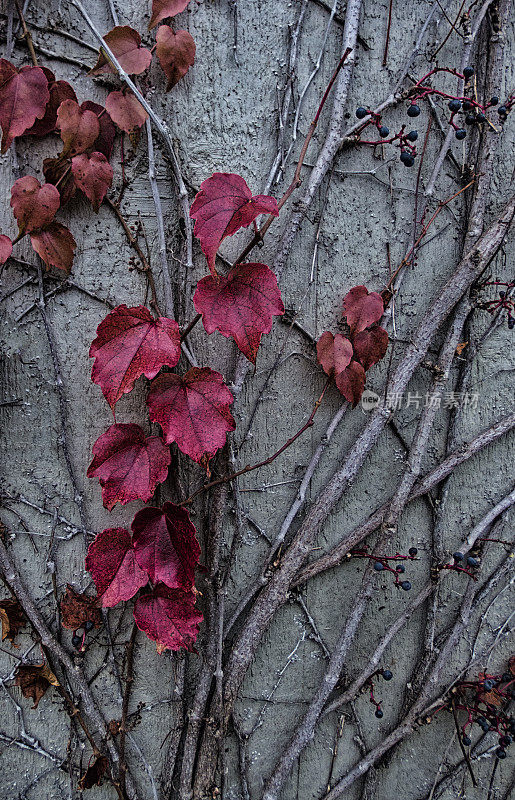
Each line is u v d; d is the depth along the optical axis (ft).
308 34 2.90
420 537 3.09
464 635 3.12
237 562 2.98
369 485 3.04
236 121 2.89
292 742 2.98
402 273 2.99
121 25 2.81
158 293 2.90
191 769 2.91
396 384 2.98
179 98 2.85
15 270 2.85
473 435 3.10
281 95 2.90
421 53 2.97
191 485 2.92
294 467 2.99
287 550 2.96
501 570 3.11
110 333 2.71
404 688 3.09
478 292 3.03
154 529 2.80
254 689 3.00
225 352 2.93
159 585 2.84
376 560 2.95
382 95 2.95
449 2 2.96
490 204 3.05
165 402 2.76
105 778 2.94
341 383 2.92
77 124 2.74
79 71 2.82
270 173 2.90
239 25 2.87
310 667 3.03
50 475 2.91
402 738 3.05
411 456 3.00
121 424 2.79
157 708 2.95
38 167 2.84
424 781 3.10
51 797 2.93
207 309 2.72
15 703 2.91
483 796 3.12
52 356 2.88
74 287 2.87
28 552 2.90
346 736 3.06
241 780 2.98
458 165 3.02
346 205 2.97
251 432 2.97
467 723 3.03
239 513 2.94
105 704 2.94
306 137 2.89
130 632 2.94
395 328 3.02
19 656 2.90
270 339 2.96
